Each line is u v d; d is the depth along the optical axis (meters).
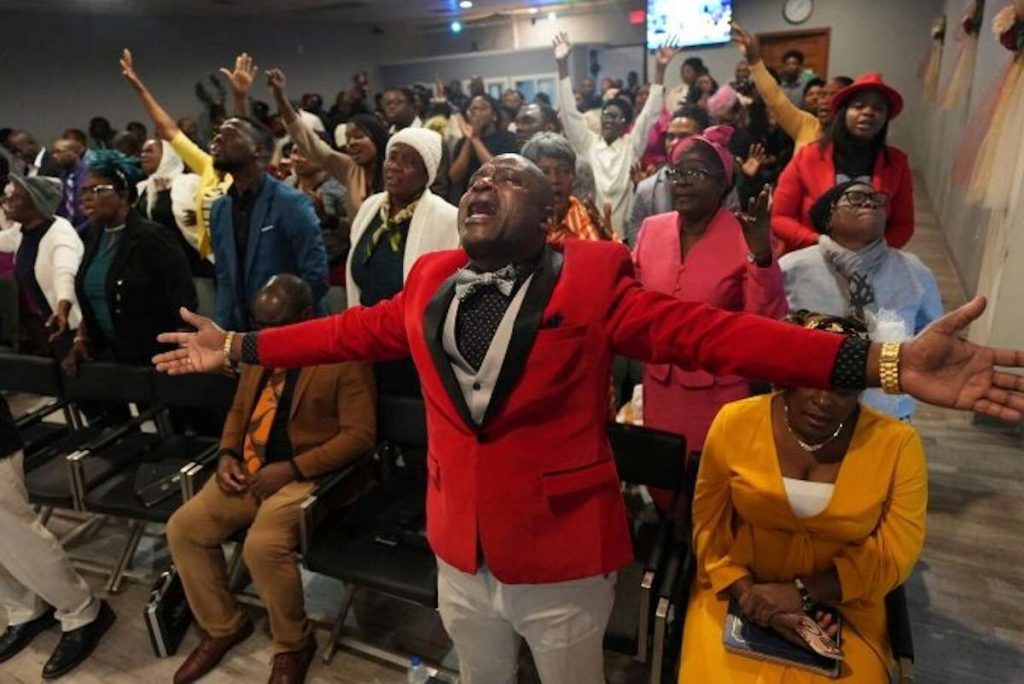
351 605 2.30
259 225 2.51
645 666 1.96
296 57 12.29
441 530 1.31
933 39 7.93
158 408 2.68
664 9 9.98
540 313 1.14
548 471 1.19
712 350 1.05
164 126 3.47
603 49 12.38
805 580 1.46
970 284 4.43
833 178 2.53
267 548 1.92
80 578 2.19
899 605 1.49
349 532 2.02
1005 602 2.13
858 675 1.36
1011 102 3.07
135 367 2.62
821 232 2.14
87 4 8.41
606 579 1.33
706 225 1.98
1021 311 3.06
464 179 3.97
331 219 3.77
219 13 10.28
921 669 1.91
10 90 8.38
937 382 0.89
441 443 1.27
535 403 1.15
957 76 5.35
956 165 4.22
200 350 1.45
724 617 1.51
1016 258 3.02
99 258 2.68
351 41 13.36
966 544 2.39
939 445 3.03
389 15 12.27
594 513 1.23
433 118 6.11
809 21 9.77
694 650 1.48
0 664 2.17
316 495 1.97
